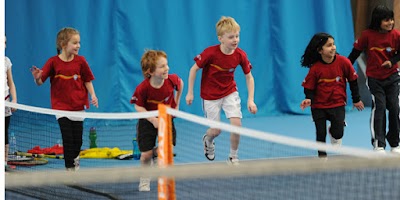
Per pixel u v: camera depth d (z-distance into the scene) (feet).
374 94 43.27
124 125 59.82
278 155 42.32
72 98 39.42
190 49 62.69
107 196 32.01
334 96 40.42
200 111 63.57
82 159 45.39
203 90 41.22
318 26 66.74
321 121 40.63
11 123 55.98
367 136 54.03
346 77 40.93
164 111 24.25
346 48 68.23
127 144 51.62
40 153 46.34
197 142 51.06
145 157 35.99
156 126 34.55
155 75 35.22
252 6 64.90
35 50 59.31
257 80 65.67
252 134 24.29
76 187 33.19
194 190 31.40
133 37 60.95
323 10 66.33
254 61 65.41
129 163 43.83
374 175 31.63
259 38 65.41
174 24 62.03
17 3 58.90
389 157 17.99
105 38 60.29
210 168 17.04
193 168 17.03
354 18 71.97
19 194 32.42
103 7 59.98
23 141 50.98
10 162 42.98
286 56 65.87
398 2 67.87
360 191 28.86
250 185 31.81
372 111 43.42
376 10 43.04
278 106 66.64
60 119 38.93
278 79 66.23
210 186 32.27
